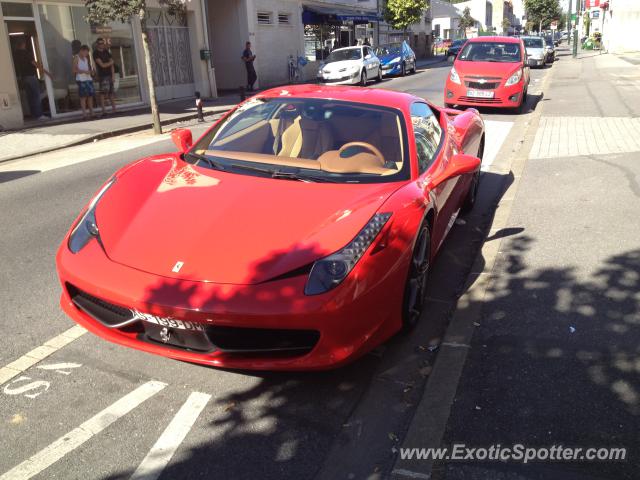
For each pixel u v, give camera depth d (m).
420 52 50.50
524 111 13.60
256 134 4.03
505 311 3.70
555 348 3.27
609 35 41.09
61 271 3.02
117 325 2.90
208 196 3.29
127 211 3.25
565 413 2.73
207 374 3.09
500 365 3.12
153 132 12.57
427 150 4.16
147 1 17.02
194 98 19.61
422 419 2.71
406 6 36.34
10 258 4.87
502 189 6.83
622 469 2.38
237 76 23.75
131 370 3.12
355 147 3.81
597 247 4.70
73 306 3.13
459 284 4.28
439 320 3.72
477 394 2.88
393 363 3.23
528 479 2.34
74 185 7.60
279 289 2.67
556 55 41.56
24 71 13.39
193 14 19.09
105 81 15.41
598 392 2.88
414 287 3.47
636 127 10.35
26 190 7.33
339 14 30.62
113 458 2.46
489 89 12.89
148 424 2.69
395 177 3.62
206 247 2.87
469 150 5.75
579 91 16.59
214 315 2.62
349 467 2.45
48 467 2.40
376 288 2.88
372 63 23.25
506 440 2.56
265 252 2.82
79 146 11.09
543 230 5.14
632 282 4.06
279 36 25.41
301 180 3.51
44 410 2.77
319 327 2.67
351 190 3.37
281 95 4.43
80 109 15.05
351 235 2.90
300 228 2.96
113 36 16.08
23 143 11.04
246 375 3.09
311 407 2.84
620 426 2.64
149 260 2.86
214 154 3.90
